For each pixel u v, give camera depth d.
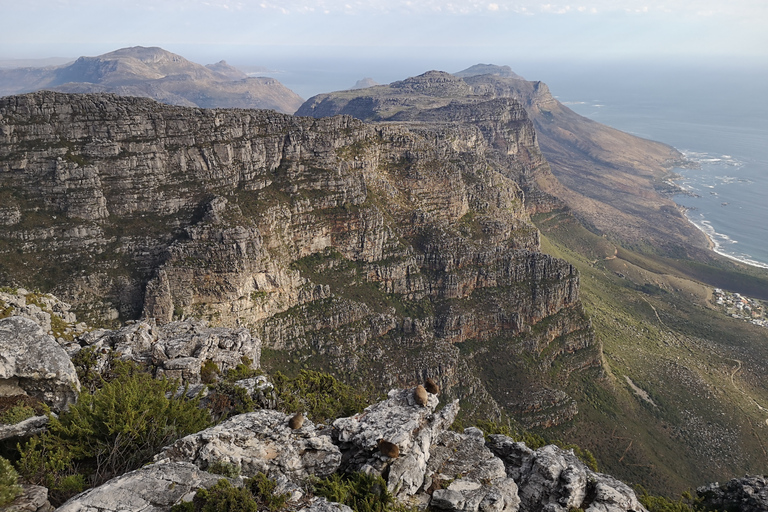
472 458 38.84
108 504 25.56
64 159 113.88
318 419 47.75
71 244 112.69
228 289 115.69
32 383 34.72
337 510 28.41
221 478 27.92
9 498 25.50
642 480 119.12
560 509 37.22
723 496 50.91
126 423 33.03
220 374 52.72
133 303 114.62
